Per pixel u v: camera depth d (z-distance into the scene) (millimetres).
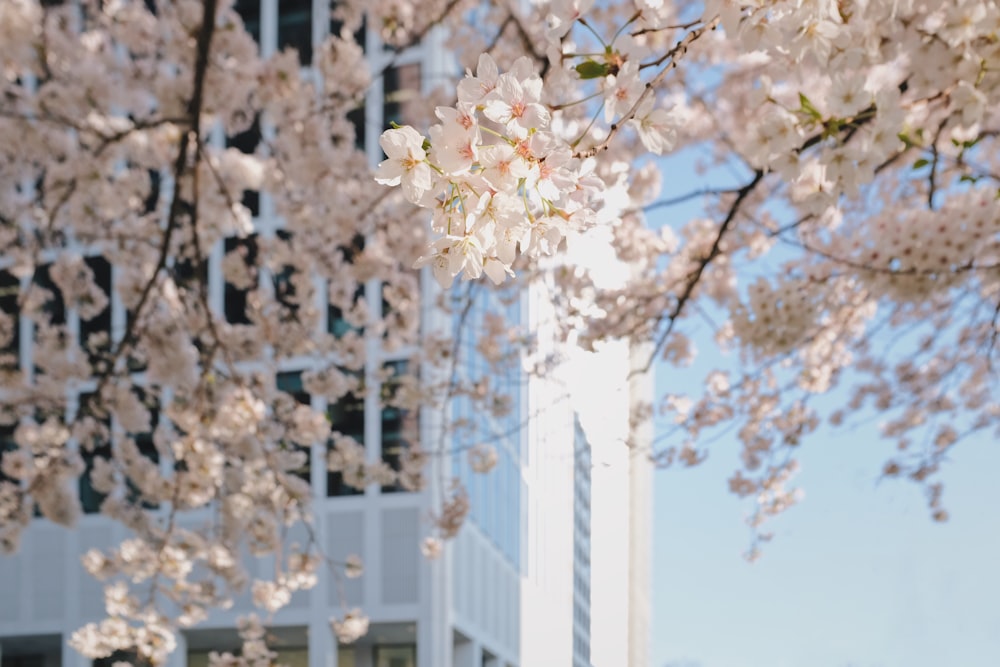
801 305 5480
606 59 2213
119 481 8961
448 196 1728
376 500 24547
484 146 1688
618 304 7324
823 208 2645
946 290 5453
